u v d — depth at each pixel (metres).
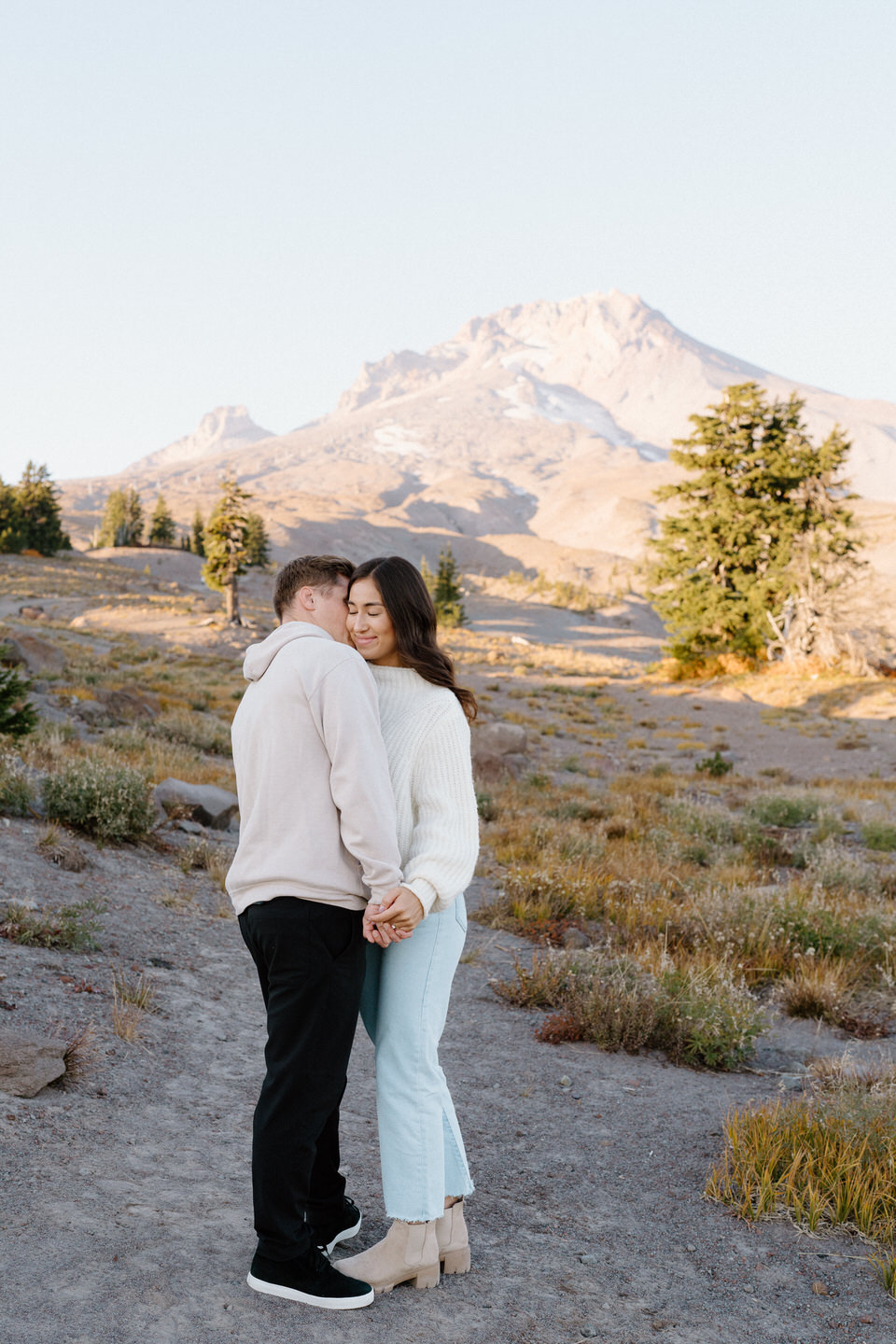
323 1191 2.67
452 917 2.50
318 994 2.25
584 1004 5.92
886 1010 6.88
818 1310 2.80
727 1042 5.46
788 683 40.91
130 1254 2.44
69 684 25.48
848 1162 3.54
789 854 13.97
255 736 2.32
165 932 6.41
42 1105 3.32
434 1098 2.50
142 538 151.25
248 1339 2.16
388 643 2.51
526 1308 2.58
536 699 39.50
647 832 14.70
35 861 7.20
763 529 47.56
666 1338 2.54
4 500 99.00
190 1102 3.77
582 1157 3.93
